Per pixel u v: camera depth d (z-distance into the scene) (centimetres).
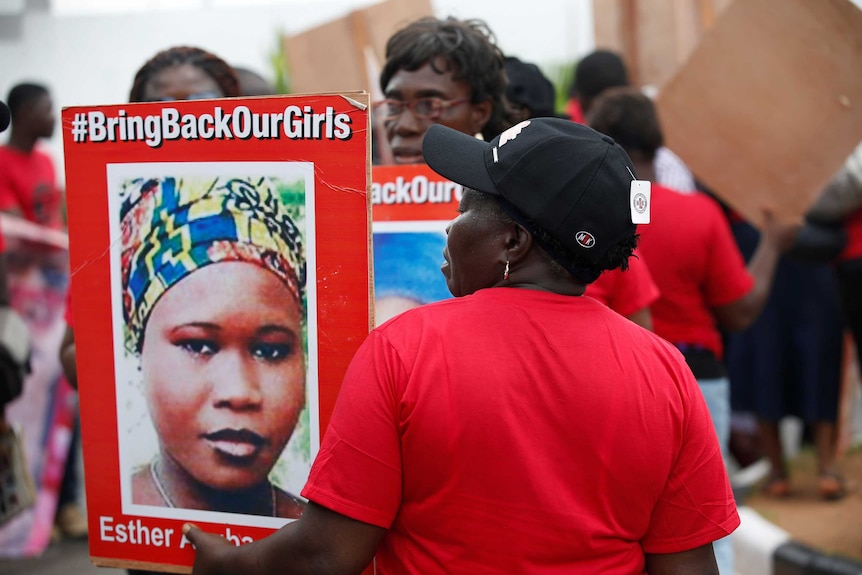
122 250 191
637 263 256
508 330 157
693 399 164
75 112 190
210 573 179
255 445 188
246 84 379
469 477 152
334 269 178
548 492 152
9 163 538
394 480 155
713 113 318
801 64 305
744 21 311
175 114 185
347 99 174
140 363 192
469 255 166
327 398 182
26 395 492
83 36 783
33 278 491
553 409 154
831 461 494
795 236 318
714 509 162
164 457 192
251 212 183
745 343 506
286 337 183
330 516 155
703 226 307
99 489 197
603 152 158
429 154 166
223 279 186
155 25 774
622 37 478
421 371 154
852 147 301
